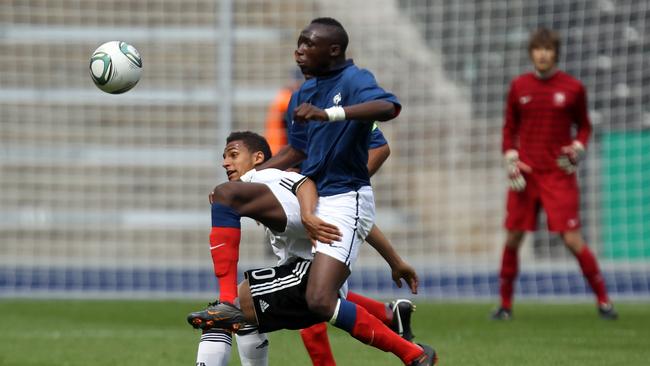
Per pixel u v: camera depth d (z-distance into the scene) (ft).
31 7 168.14
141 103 160.25
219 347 53.42
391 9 161.07
